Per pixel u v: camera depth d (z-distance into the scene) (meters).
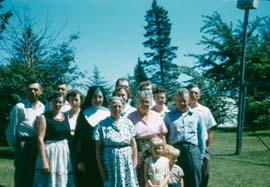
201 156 6.29
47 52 14.86
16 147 6.43
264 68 28.78
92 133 5.97
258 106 26.95
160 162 5.91
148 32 50.03
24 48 15.05
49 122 5.71
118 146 5.55
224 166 11.87
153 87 7.14
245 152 15.45
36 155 6.37
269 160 13.18
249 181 9.58
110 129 5.56
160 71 49.34
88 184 6.03
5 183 8.98
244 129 28.91
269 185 9.12
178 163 6.15
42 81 13.91
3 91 13.69
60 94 5.78
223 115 22.06
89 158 6.04
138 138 6.02
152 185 5.86
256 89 28.28
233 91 23.78
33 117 6.41
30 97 6.46
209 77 33.56
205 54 34.03
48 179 5.67
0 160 13.44
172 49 49.69
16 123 6.38
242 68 15.50
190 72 22.52
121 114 6.31
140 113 6.12
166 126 6.32
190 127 6.19
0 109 14.00
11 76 13.64
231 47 32.09
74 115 6.70
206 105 21.58
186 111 6.26
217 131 27.53
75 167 6.02
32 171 6.34
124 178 5.50
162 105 6.84
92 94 6.22
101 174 5.59
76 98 6.63
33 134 6.40
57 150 5.70
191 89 7.07
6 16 9.03
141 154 5.99
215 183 9.32
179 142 6.17
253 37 31.86
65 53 14.84
